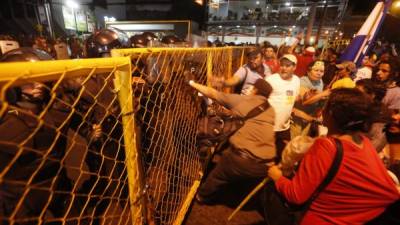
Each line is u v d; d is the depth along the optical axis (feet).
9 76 1.71
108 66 2.93
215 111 9.43
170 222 6.50
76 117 5.53
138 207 4.40
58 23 84.53
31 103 4.03
